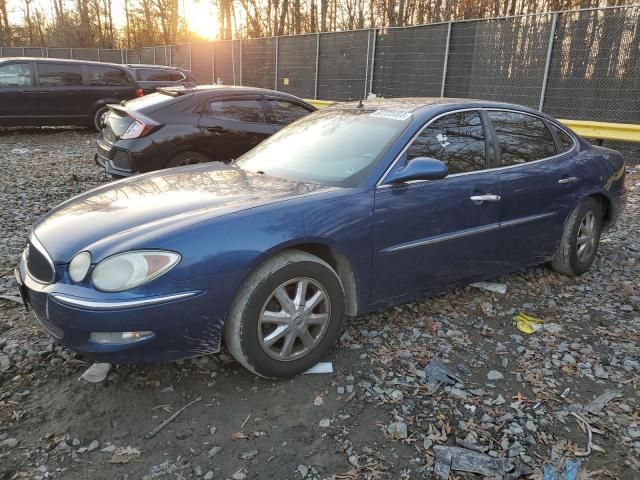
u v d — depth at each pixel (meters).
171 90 7.38
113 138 6.95
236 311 2.83
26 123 12.90
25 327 3.61
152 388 2.98
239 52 18.56
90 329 2.58
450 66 11.80
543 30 10.38
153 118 6.76
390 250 3.43
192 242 2.70
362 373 3.16
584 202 4.67
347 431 2.68
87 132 14.48
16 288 4.22
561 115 10.50
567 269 4.72
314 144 3.96
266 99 7.64
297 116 7.90
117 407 2.83
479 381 3.14
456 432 2.70
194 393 2.95
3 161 9.88
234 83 19.14
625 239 6.03
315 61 15.04
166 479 2.37
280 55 16.47
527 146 4.36
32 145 11.95
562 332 3.76
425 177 3.39
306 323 3.06
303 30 26.70
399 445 2.60
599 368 3.29
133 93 14.18
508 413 2.85
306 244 3.14
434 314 3.95
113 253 2.64
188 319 2.70
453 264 3.84
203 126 7.01
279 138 4.36
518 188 4.12
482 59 11.31
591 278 4.82
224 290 2.75
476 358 3.39
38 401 2.86
